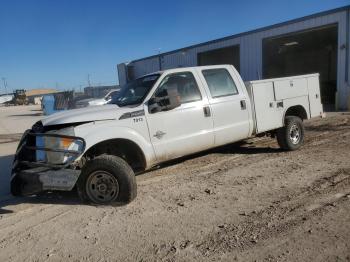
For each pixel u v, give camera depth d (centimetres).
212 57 2945
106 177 542
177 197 568
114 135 566
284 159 764
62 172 525
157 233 445
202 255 385
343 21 1814
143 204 547
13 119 2838
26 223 512
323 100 2333
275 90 797
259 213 482
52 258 406
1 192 679
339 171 644
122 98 664
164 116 623
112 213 521
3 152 1150
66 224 496
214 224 457
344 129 1123
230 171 696
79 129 543
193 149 666
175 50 3000
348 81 1803
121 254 401
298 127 841
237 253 383
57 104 3278
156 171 730
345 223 434
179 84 661
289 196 537
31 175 530
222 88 721
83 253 411
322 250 377
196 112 664
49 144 532
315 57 3092
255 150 874
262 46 2270
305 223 442
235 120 725
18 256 418
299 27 2041
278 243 398
